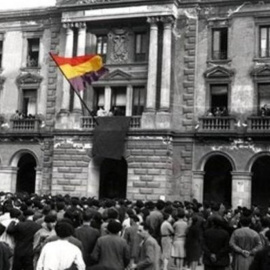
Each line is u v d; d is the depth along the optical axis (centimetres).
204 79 3916
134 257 1492
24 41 4519
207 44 3944
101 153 3894
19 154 4419
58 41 4356
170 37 3909
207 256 1460
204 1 3956
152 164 3794
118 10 4003
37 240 1359
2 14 4562
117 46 4153
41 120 4338
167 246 1806
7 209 1630
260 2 3825
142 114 3881
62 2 4238
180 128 3900
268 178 3878
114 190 4206
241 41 3862
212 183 4000
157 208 2023
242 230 1467
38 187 4272
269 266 962
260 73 3775
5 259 1020
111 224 1152
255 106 3769
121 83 4094
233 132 3734
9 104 4494
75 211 1580
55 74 4338
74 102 4100
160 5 3894
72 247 964
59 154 4075
